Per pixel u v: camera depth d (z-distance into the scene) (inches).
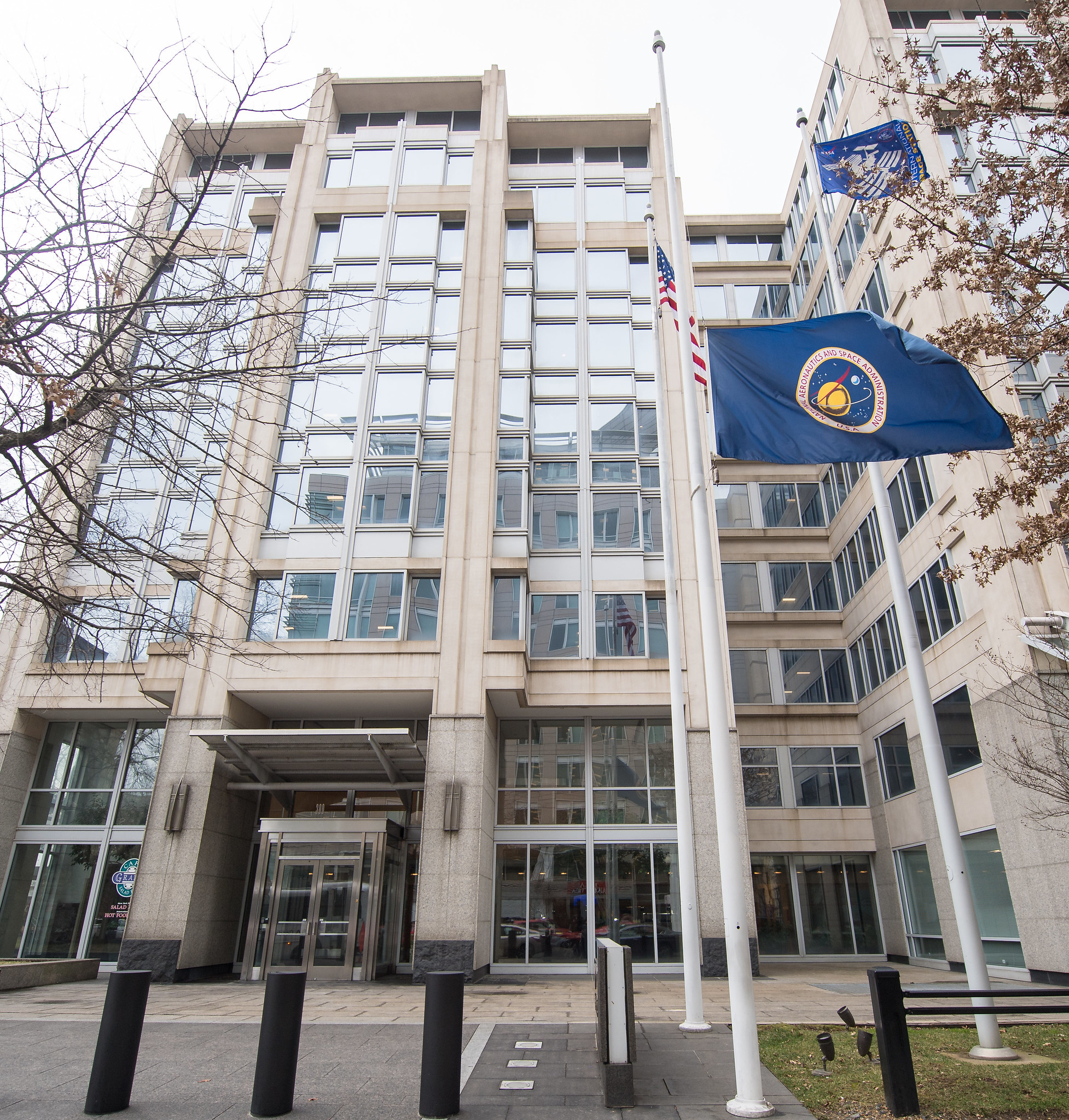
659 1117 268.8
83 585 860.0
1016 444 522.6
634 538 905.5
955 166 488.1
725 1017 481.7
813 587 1179.3
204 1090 297.7
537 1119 265.6
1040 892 634.8
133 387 274.4
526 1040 398.9
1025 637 645.3
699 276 1362.0
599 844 814.5
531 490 932.0
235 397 902.4
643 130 1141.1
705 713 825.5
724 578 1193.4
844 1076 315.0
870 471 437.4
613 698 822.5
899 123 488.4
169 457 335.9
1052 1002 534.3
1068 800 494.9
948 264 439.2
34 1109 272.2
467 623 795.4
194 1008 520.1
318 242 1018.1
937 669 829.2
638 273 1063.0
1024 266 450.3
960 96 443.2
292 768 804.0
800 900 1007.6
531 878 807.1
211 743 725.9
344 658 780.6
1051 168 421.7
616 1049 285.7
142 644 858.1
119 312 286.8
